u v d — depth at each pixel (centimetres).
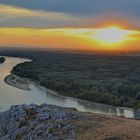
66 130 3800
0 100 12794
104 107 11994
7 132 4712
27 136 4175
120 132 3294
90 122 3881
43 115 4400
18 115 4703
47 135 3878
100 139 3244
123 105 12256
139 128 3422
